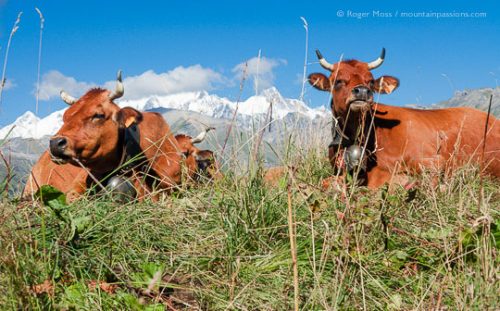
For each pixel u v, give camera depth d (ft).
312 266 13.99
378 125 29.78
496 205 20.15
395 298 13.56
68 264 14.58
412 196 17.48
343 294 13.48
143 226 17.12
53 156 25.49
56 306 12.69
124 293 13.48
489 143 31.86
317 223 16.69
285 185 18.29
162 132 30.50
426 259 15.70
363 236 15.57
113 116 26.55
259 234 16.53
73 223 15.34
